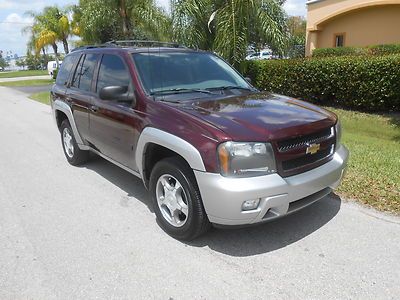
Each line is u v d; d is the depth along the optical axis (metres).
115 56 4.61
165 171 3.59
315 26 20.86
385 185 4.61
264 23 11.54
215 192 3.04
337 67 10.16
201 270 3.14
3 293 2.93
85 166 6.09
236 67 11.92
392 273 3.01
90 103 4.94
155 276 3.09
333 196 4.44
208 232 3.76
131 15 16.05
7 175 5.76
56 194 4.91
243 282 2.97
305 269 3.10
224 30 11.37
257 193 2.99
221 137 3.03
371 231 3.65
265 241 3.57
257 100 4.00
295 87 11.47
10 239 3.76
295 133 3.19
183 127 3.33
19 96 20.00
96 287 2.97
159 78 4.21
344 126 8.71
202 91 4.23
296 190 3.16
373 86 9.40
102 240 3.68
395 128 8.23
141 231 3.84
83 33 18.80
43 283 3.04
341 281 2.93
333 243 3.47
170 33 12.90
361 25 19.12
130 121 4.03
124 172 5.72
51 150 7.25
